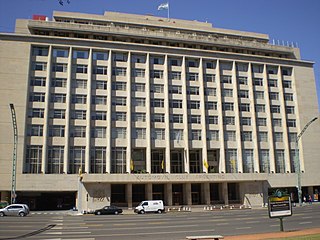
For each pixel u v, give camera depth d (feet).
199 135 205.57
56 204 188.75
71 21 214.07
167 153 196.03
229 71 222.07
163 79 207.21
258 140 216.33
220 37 234.58
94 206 172.35
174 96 206.69
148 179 180.86
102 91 195.21
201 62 215.10
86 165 182.50
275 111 225.76
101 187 175.83
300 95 233.76
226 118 213.66
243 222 90.12
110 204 175.73
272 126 221.66
